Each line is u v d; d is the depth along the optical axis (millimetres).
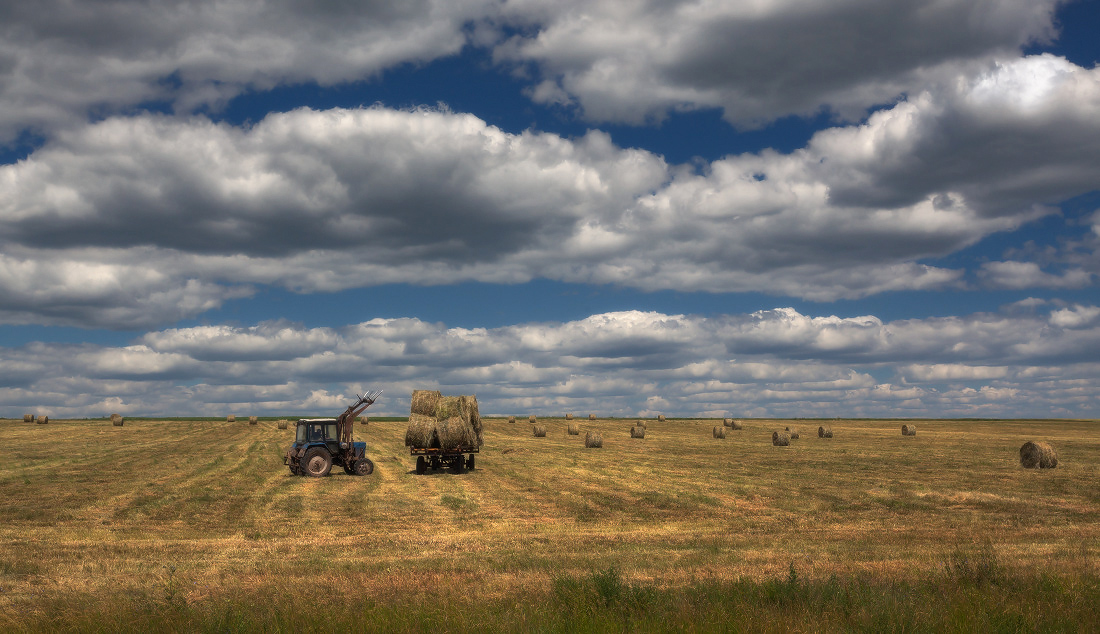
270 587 10609
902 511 20109
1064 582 9930
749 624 7961
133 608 8984
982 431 64750
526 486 25844
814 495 23125
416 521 18750
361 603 9250
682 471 30234
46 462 35156
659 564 12625
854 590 9297
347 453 30328
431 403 30703
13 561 13438
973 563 11062
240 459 37312
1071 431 64562
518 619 8227
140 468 32438
